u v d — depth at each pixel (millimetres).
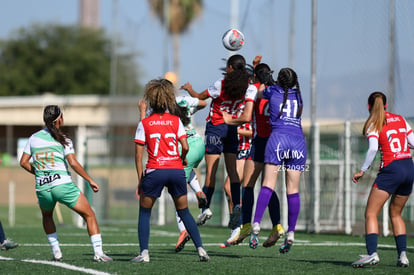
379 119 15047
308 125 35750
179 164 15242
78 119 84188
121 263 15414
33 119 87000
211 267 14594
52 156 15656
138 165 15320
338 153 30750
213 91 18875
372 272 13961
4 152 57094
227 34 19938
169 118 15312
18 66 134750
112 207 44500
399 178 14938
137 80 60375
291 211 16766
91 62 136250
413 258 18219
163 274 13367
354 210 30094
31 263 15562
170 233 31875
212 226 39031
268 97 16547
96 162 44406
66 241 25266
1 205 64375
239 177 19484
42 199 15852
